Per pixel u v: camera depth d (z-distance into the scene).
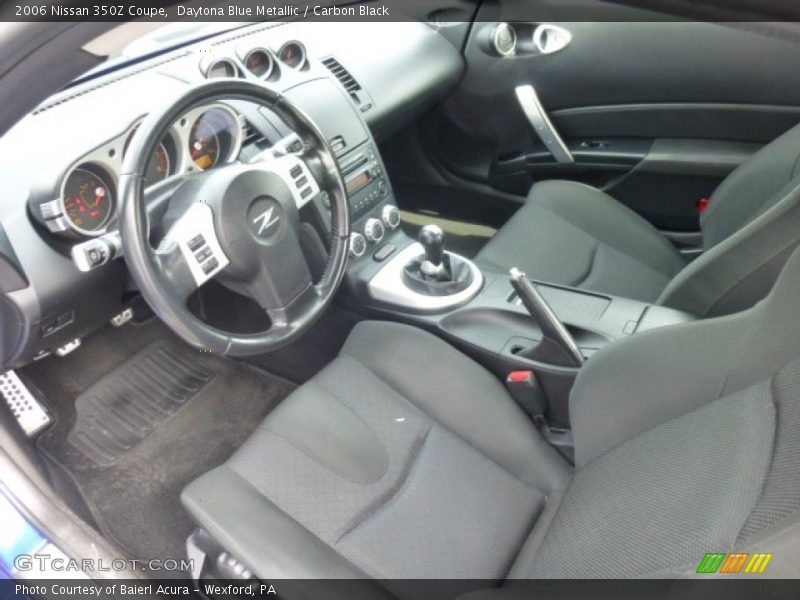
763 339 0.86
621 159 1.96
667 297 1.37
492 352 1.42
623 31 1.84
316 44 1.80
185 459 1.72
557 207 1.78
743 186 1.49
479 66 2.08
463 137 2.23
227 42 1.61
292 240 1.23
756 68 1.73
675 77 1.83
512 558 1.13
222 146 1.49
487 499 1.20
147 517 1.61
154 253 1.08
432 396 1.34
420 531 1.14
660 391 0.98
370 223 1.66
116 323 1.80
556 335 1.30
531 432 1.30
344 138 1.64
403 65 1.92
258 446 1.23
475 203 2.32
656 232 1.78
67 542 1.03
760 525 0.58
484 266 1.67
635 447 0.98
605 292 1.63
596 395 1.07
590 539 0.91
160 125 1.08
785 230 1.12
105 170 1.33
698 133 1.87
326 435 1.25
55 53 0.70
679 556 0.68
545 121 2.02
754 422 0.77
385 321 1.55
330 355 1.84
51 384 1.79
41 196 1.25
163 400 1.83
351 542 1.11
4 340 1.38
